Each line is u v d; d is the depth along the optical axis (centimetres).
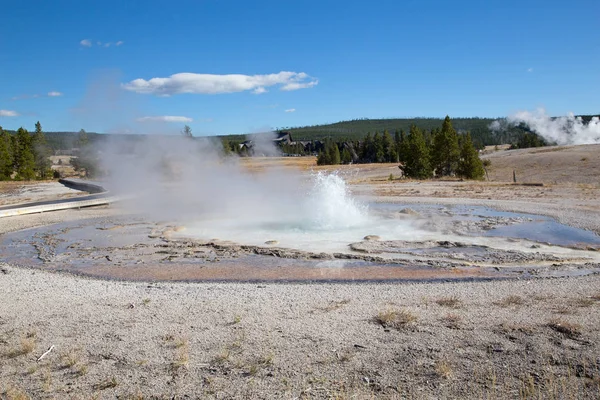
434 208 2512
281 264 1351
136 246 1692
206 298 981
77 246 1734
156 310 908
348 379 606
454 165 5053
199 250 1580
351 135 16438
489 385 577
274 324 810
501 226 1888
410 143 4966
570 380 580
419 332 753
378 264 1325
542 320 782
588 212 2116
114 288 1095
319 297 969
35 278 1223
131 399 569
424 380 596
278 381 606
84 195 3838
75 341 756
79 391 593
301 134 18650
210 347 719
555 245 1506
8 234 2073
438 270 1239
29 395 586
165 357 687
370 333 755
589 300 882
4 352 718
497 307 863
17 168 6831
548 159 5866
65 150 8875
